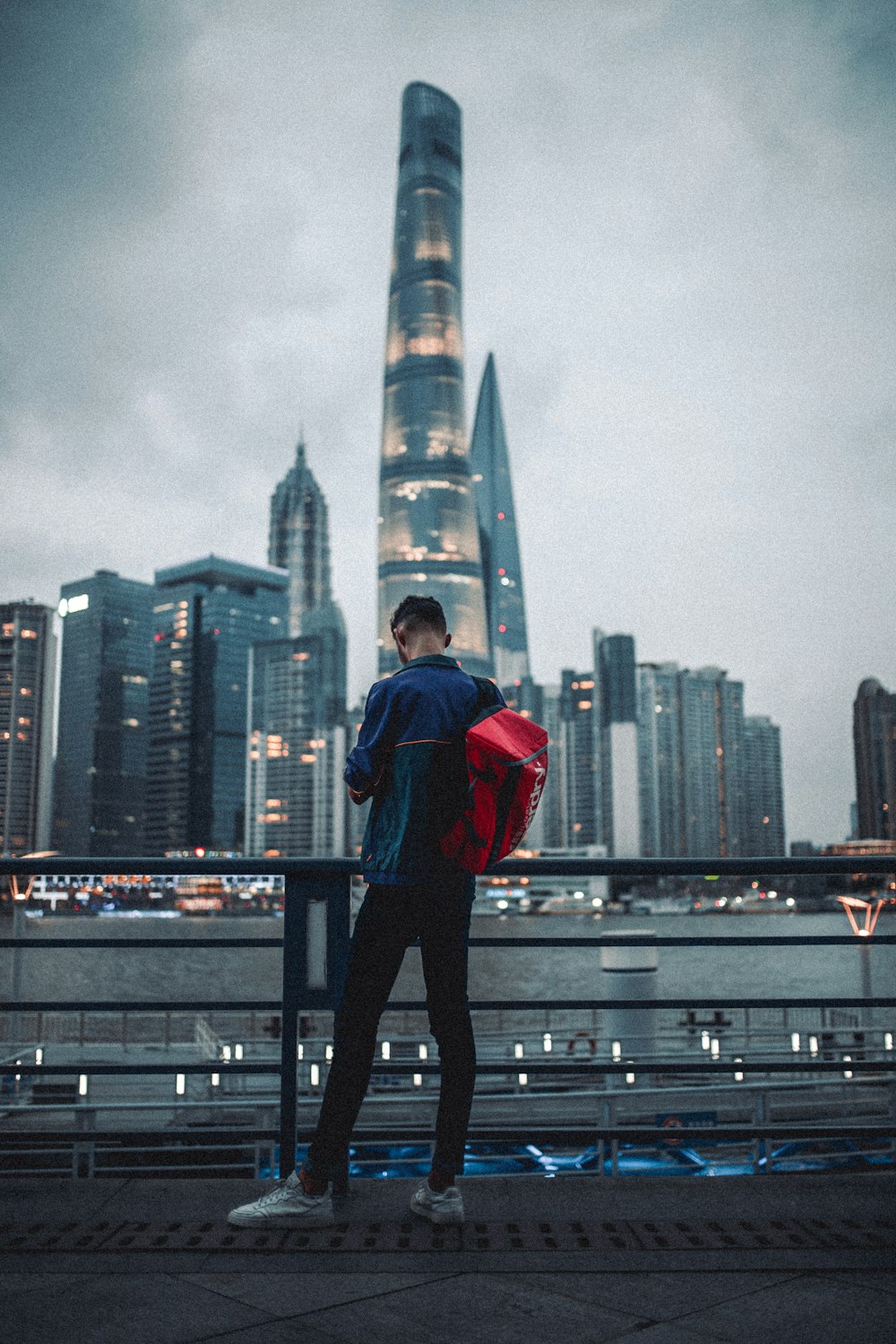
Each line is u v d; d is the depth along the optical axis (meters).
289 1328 2.71
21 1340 2.62
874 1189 4.02
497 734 3.42
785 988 71.50
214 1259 3.25
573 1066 4.16
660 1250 3.32
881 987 57.78
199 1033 15.59
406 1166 10.01
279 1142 4.07
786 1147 11.84
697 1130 4.23
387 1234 3.48
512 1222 3.62
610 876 4.09
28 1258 3.25
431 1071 3.76
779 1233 3.48
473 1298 2.92
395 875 3.51
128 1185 4.02
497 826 3.41
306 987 4.07
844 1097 12.53
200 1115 11.73
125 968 98.81
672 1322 2.75
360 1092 3.58
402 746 3.58
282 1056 4.05
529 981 85.12
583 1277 3.09
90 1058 14.94
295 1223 3.52
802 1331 2.69
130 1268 3.16
